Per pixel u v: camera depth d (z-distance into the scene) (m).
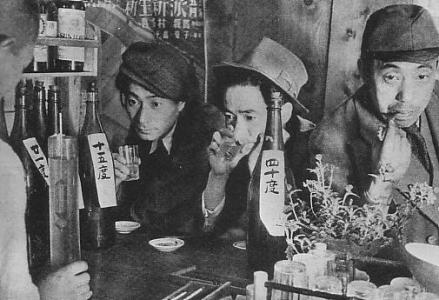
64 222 1.47
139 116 2.06
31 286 1.42
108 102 2.10
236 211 1.91
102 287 1.54
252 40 1.84
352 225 1.47
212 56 1.91
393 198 1.68
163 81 2.00
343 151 1.73
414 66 1.61
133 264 1.71
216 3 1.88
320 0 1.71
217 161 1.94
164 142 2.03
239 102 1.88
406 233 1.64
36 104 1.88
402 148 1.65
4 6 1.35
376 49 1.65
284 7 1.77
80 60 1.80
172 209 2.03
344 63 1.70
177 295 1.45
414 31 1.59
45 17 1.69
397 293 1.29
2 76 1.40
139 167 2.08
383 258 1.56
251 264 1.70
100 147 2.00
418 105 1.62
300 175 1.78
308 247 1.58
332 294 1.25
